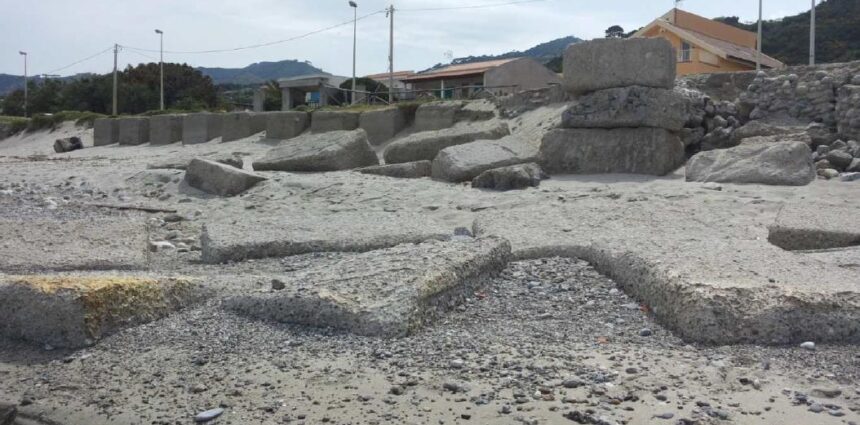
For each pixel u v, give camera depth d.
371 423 3.18
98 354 4.25
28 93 56.53
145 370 3.95
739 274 4.43
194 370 3.90
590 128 10.38
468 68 39.91
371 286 4.61
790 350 3.83
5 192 11.03
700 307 4.04
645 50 10.14
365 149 12.06
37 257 5.98
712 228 6.79
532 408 3.23
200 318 4.70
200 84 50.25
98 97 47.47
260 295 4.69
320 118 17.67
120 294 4.57
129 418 3.39
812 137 9.99
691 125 11.12
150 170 12.20
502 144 10.98
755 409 3.16
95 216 8.62
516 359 3.81
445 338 4.18
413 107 17.20
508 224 7.18
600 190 9.03
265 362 3.94
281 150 12.43
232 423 3.26
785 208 6.84
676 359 3.75
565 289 5.13
